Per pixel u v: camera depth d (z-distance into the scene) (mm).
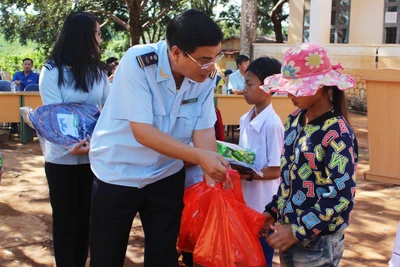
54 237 3334
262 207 3035
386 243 4508
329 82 2172
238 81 9672
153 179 2572
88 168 3270
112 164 2557
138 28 18188
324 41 16594
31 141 9008
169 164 2609
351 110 14875
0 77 13219
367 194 5969
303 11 19141
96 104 3357
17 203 5406
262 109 3039
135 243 4430
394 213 5297
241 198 2547
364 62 14992
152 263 2670
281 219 2428
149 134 2391
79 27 3191
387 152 6441
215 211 2514
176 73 2445
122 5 22391
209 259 2480
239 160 2877
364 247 4410
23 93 8461
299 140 2266
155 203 2637
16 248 4227
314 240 2309
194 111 2586
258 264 2434
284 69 2299
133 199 2574
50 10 20328
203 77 2334
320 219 2141
